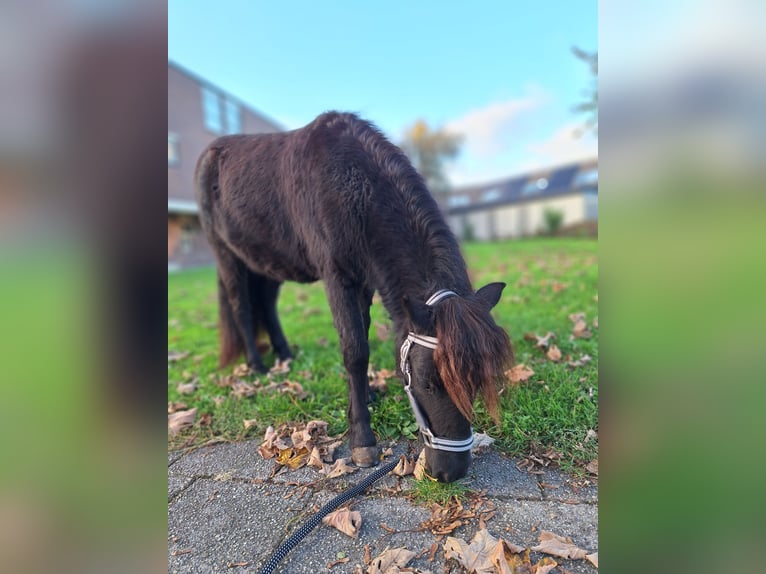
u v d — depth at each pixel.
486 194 28.48
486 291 1.70
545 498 1.71
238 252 3.03
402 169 2.07
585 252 8.03
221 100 16.83
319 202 2.19
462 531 1.55
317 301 5.91
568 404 2.30
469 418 1.41
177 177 14.69
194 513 1.77
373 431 2.29
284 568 1.44
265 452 2.18
